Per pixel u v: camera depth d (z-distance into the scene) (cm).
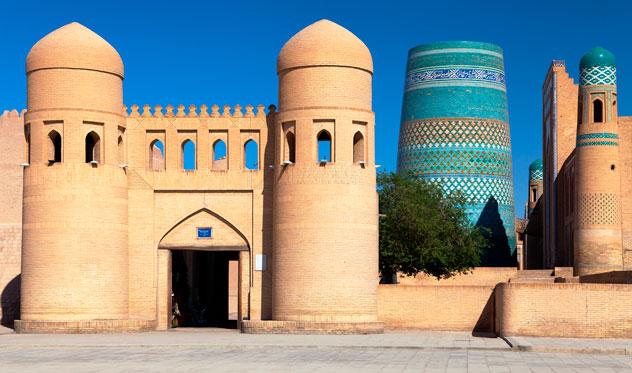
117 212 2944
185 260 3522
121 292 2947
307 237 2817
